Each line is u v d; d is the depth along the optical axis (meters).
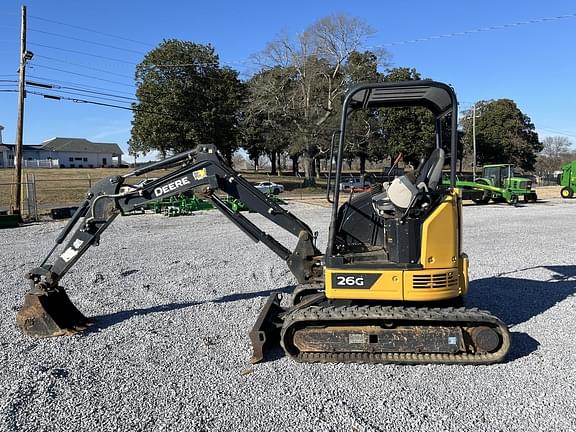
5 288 8.15
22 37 20.22
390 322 4.80
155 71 37.62
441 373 4.64
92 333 5.93
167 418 3.92
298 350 4.93
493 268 9.12
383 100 5.32
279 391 4.35
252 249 11.50
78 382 4.59
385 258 4.97
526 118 60.16
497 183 25.94
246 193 5.68
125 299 7.38
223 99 39.91
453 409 3.98
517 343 5.34
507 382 4.43
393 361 4.76
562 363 4.82
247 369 4.82
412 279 4.69
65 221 18.98
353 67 33.91
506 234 13.49
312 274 5.78
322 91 35.12
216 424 3.82
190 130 38.06
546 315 6.27
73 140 89.12
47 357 5.19
